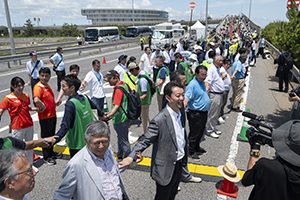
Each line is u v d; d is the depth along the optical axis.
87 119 3.38
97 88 5.82
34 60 7.86
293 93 3.50
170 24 27.23
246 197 3.48
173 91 2.53
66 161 4.57
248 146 5.09
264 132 2.06
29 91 9.92
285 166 1.62
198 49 10.45
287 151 1.61
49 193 3.63
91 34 36.12
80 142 3.34
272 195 1.70
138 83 5.03
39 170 4.27
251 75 12.62
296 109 3.81
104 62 17.52
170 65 11.75
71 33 89.88
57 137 2.96
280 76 9.38
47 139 2.88
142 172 4.17
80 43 33.06
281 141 1.68
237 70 6.81
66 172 1.95
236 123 6.41
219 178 3.92
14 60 15.77
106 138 1.99
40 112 4.20
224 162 4.45
